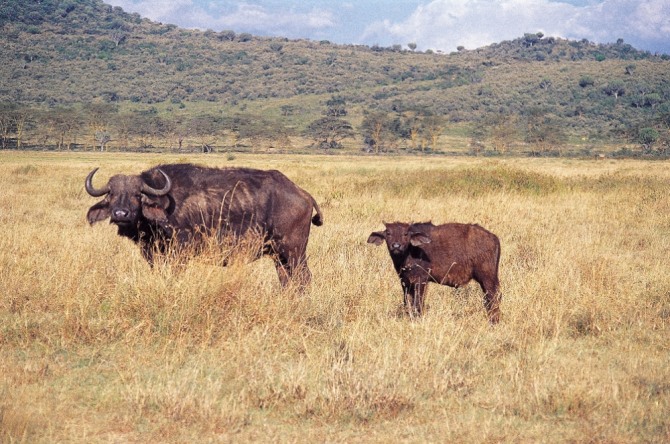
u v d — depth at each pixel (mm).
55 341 13047
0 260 16516
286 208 16625
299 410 10383
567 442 9492
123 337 13281
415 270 15234
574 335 14453
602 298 15672
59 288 15281
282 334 13430
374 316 15320
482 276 15062
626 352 13203
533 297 15539
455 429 9812
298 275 16734
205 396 10469
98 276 15844
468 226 15250
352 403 10406
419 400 10867
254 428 9922
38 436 9391
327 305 15312
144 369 11953
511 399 10836
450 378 11344
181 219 16016
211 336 13359
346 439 9633
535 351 12812
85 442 9328
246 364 12039
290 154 195000
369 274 17641
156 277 14445
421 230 15297
